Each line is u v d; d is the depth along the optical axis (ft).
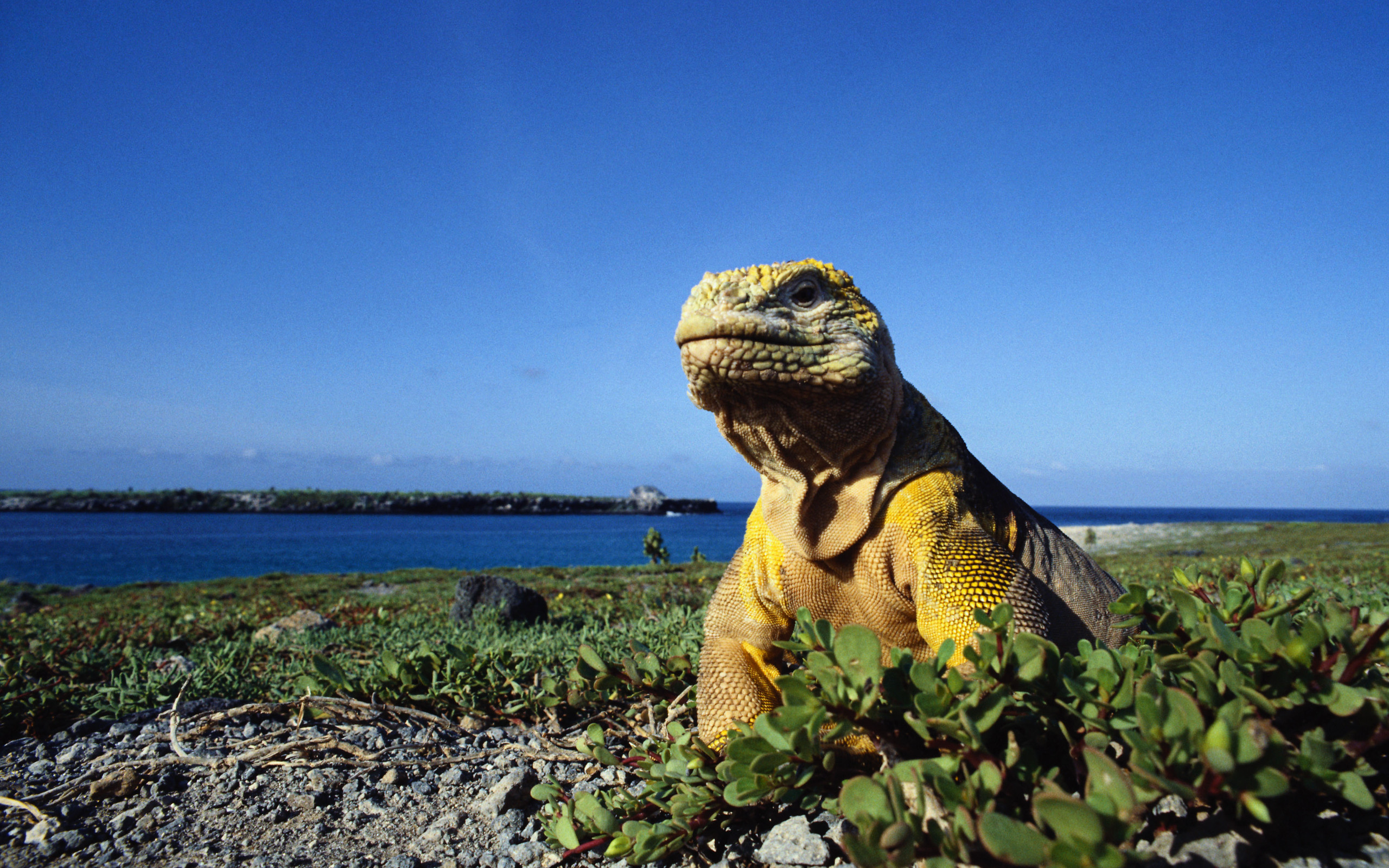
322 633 4.55
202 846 1.73
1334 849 1.10
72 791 1.97
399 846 1.73
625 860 1.61
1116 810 0.97
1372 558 8.95
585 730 2.37
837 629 1.84
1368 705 1.15
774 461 1.75
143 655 3.32
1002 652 1.24
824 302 1.65
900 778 1.15
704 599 6.12
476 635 3.95
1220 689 1.16
